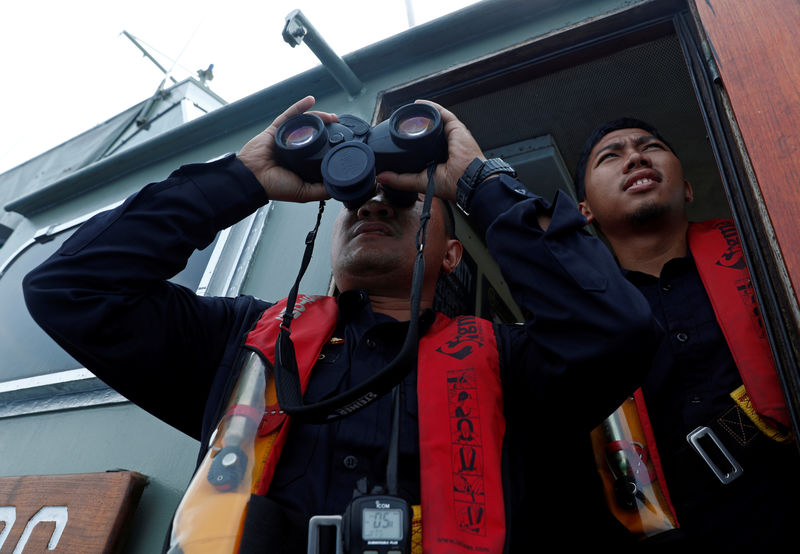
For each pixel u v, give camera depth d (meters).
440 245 1.40
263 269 1.93
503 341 1.17
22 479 1.70
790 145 1.09
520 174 2.68
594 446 1.20
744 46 1.27
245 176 1.24
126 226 1.15
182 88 4.11
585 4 1.98
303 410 0.88
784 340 1.01
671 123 2.45
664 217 1.55
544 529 1.20
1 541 1.58
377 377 0.85
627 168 1.62
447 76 2.09
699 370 1.26
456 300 2.41
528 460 1.13
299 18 2.00
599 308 0.93
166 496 1.54
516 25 2.09
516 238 1.04
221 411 1.03
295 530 0.88
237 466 0.92
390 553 0.78
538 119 2.43
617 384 0.96
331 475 0.97
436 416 0.99
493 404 1.02
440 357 1.11
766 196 1.07
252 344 1.10
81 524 1.48
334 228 1.45
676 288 1.41
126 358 1.08
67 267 1.09
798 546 1.04
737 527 1.08
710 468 1.13
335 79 2.27
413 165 1.24
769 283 1.08
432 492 0.89
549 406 1.03
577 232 1.04
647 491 1.10
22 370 2.31
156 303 1.14
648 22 1.88
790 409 1.00
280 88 2.44
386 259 1.27
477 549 0.82
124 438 1.78
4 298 2.80
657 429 1.25
